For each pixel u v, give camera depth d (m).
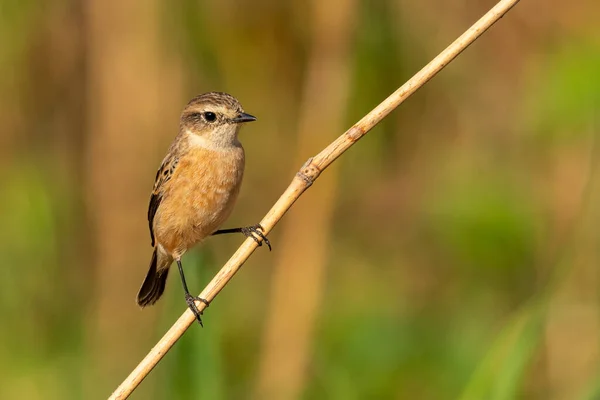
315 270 14.66
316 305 14.41
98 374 13.99
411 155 15.98
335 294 15.08
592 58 12.73
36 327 14.64
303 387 13.71
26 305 14.75
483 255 13.85
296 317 14.31
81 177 15.99
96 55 15.48
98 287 15.19
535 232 13.95
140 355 14.32
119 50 15.36
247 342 14.71
